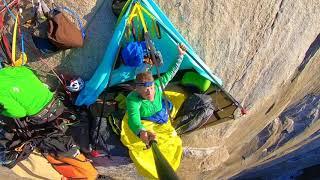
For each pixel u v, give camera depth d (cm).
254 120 363
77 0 266
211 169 377
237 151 408
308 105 413
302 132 432
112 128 290
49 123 285
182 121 298
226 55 296
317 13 311
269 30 298
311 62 354
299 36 315
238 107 305
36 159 298
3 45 270
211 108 294
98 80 276
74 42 263
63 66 284
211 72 289
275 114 387
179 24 279
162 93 278
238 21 287
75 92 287
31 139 285
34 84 270
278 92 350
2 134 283
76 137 295
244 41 295
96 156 303
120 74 277
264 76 319
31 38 271
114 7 266
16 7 260
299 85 370
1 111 267
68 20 262
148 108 276
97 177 335
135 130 262
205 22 281
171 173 179
